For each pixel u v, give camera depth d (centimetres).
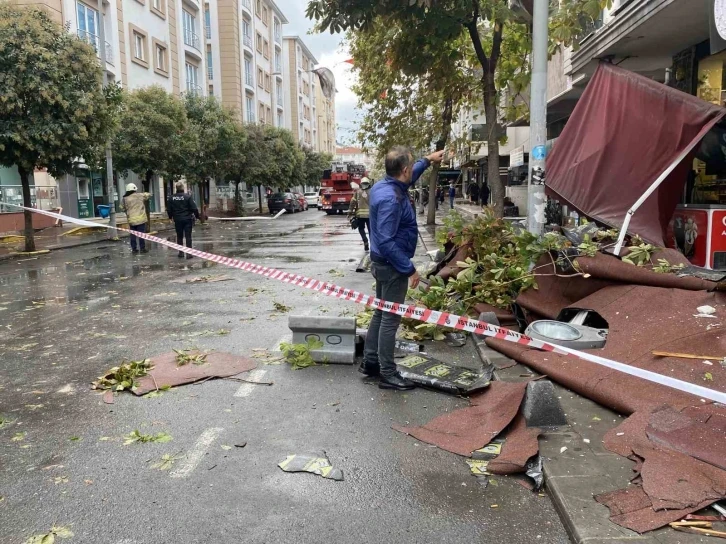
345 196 4053
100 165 2388
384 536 303
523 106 1280
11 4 1602
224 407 477
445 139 1673
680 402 398
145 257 1573
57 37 1644
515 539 299
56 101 1593
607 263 600
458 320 500
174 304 904
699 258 816
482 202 3634
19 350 656
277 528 311
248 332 718
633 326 523
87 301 944
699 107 744
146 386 521
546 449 372
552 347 450
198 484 357
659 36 1002
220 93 4988
